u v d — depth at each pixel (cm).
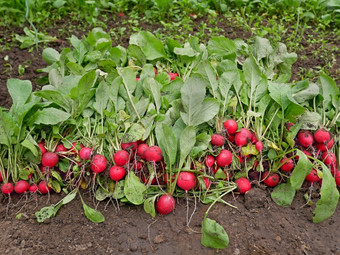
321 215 42
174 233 42
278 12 98
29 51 79
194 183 43
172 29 85
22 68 71
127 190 43
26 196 46
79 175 46
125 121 48
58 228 43
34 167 47
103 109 49
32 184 47
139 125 46
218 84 51
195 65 59
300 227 43
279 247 41
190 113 46
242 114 50
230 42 60
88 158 44
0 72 72
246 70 52
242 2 98
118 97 50
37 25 91
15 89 49
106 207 45
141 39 59
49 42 83
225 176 47
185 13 93
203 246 41
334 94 52
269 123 48
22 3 91
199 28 89
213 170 47
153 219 44
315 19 93
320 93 53
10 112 47
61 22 93
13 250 40
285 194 46
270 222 44
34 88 67
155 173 43
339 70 72
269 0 100
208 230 39
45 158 45
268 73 59
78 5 97
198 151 43
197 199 46
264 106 49
